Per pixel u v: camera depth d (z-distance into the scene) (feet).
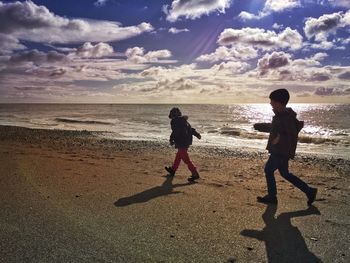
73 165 30.22
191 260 11.77
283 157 18.10
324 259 11.98
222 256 12.12
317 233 14.42
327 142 68.69
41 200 18.66
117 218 15.90
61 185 22.24
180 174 27.63
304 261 11.82
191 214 16.70
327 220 16.11
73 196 19.62
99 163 32.22
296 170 33.47
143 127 105.50
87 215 16.25
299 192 21.94
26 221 15.28
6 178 23.89
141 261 11.60
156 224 15.20
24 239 13.26
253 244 13.19
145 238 13.58
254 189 22.53
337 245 13.17
